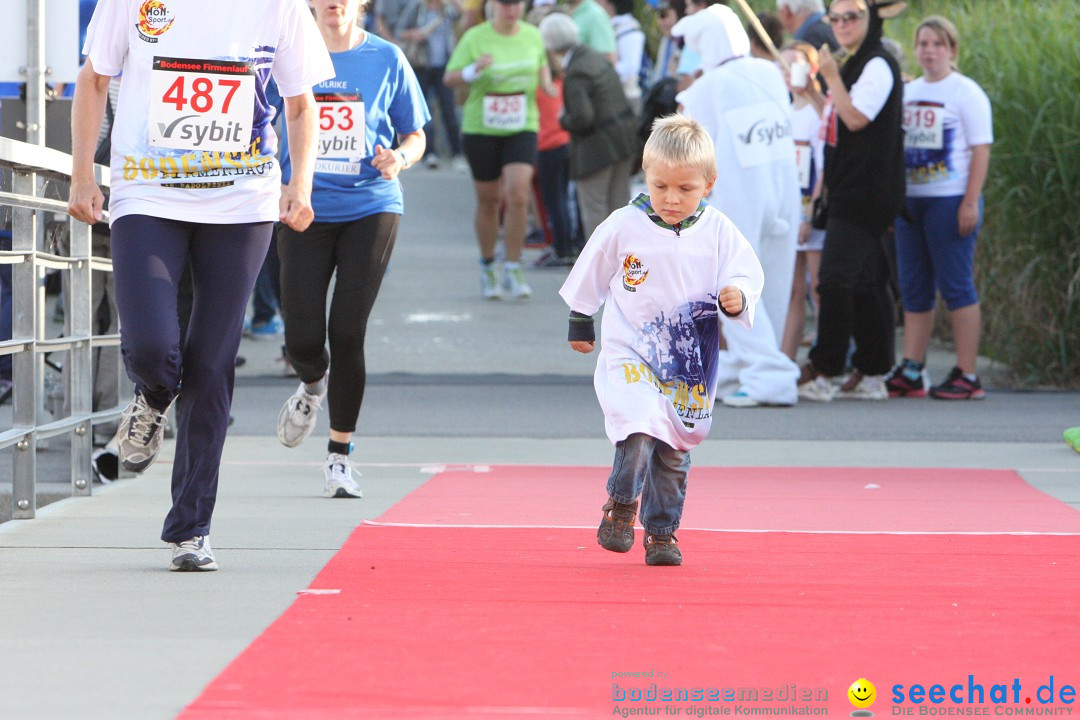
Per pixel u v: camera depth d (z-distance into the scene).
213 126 13.67
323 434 25.92
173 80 13.59
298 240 18.45
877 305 29.44
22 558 15.01
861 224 28.70
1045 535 16.61
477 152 40.84
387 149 18.27
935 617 12.30
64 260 18.89
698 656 10.95
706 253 14.11
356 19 18.56
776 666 10.70
